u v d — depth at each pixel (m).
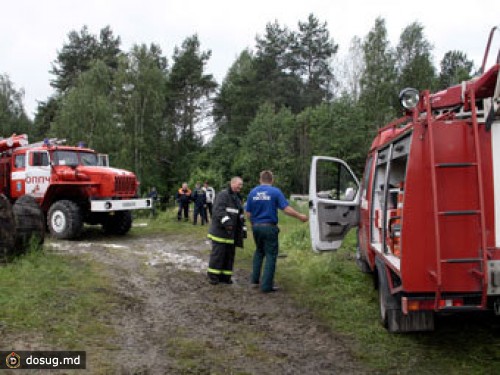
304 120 40.97
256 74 49.97
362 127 34.38
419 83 42.81
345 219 7.69
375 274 6.41
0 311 5.05
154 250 10.38
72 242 11.30
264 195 6.86
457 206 3.99
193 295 6.58
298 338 4.94
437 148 4.03
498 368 4.16
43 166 12.25
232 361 4.30
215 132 50.66
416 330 4.73
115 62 49.59
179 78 47.56
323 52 53.09
